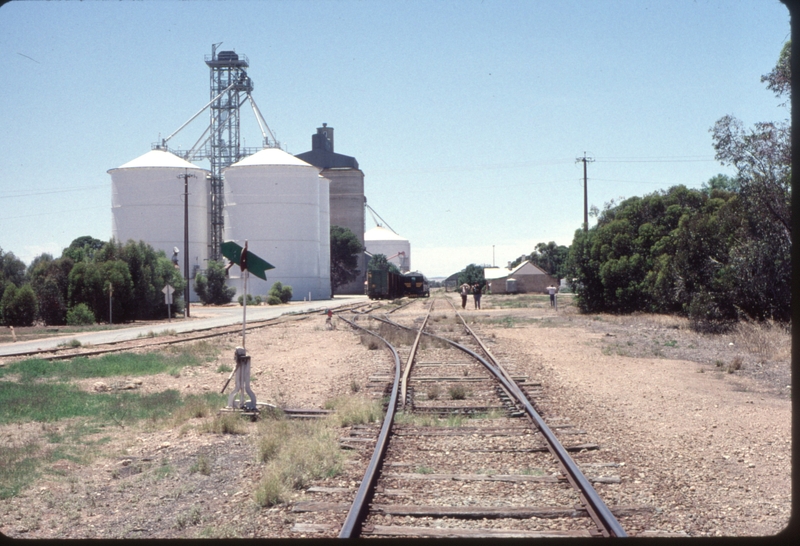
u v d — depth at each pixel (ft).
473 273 504.02
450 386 47.03
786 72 74.84
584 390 46.37
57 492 25.71
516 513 21.29
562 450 27.45
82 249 182.39
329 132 529.45
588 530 19.90
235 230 309.42
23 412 40.83
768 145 84.07
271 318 148.46
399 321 125.80
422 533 19.63
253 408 38.78
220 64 328.90
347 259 420.77
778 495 23.93
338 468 26.53
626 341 83.82
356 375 54.44
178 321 155.53
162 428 36.81
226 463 28.99
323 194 359.66
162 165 306.55
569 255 149.79
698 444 31.32
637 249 137.69
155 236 303.68
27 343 96.89
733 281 91.91
